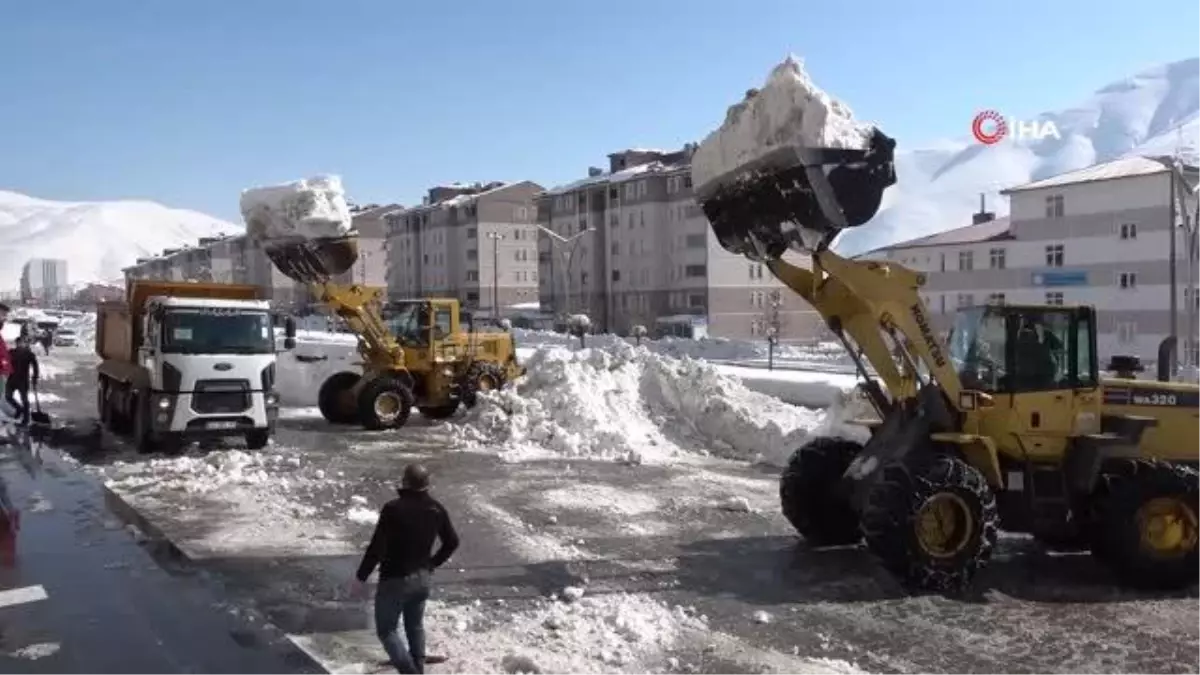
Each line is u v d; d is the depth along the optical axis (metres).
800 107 7.97
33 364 20.06
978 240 56.53
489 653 6.82
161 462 14.91
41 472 13.02
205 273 104.56
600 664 6.65
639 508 11.83
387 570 5.97
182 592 7.69
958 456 8.83
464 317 22.55
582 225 83.56
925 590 8.30
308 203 18.88
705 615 7.75
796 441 15.49
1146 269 48.97
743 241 8.74
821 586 8.55
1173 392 9.23
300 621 7.53
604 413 17.59
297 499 12.48
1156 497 8.43
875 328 8.83
